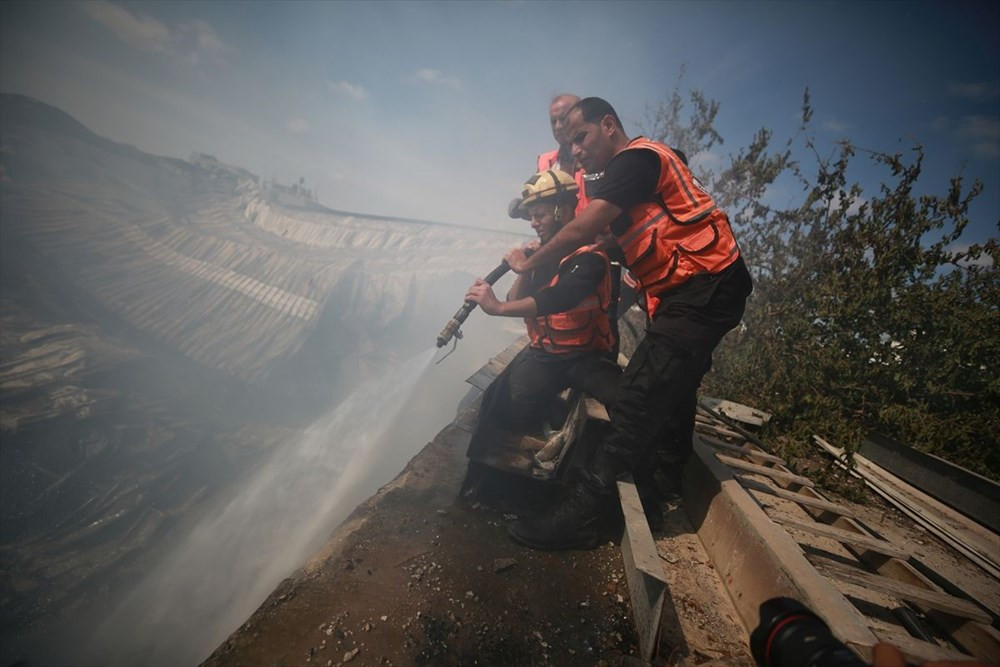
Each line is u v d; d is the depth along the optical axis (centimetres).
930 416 380
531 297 235
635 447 202
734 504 214
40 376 2817
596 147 221
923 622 206
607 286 248
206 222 5944
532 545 217
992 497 291
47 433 2500
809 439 404
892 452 364
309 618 164
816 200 496
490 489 252
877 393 405
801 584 158
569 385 271
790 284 495
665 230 192
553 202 263
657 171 188
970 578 242
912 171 432
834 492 342
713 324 189
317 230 5944
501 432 275
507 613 179
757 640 74
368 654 153
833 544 267
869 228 440
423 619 170
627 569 199
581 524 217
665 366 192
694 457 271
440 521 231
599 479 209
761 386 471
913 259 412
